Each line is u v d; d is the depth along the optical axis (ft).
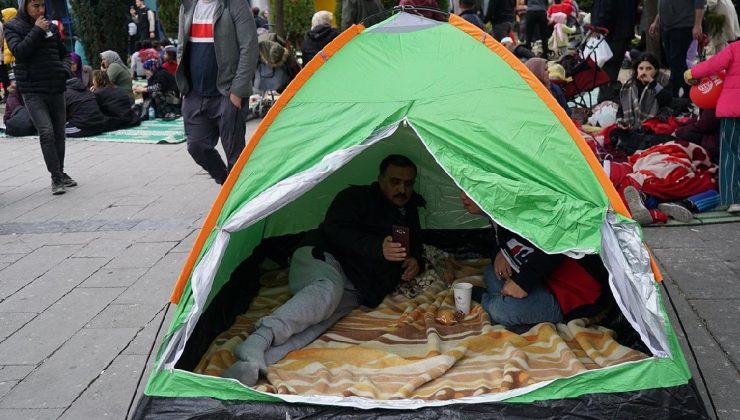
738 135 18.60
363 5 29.68
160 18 70.49
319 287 13.20
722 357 12.16
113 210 22.39
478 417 9.80
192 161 28.81
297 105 12.84
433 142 11.43
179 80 19.81
